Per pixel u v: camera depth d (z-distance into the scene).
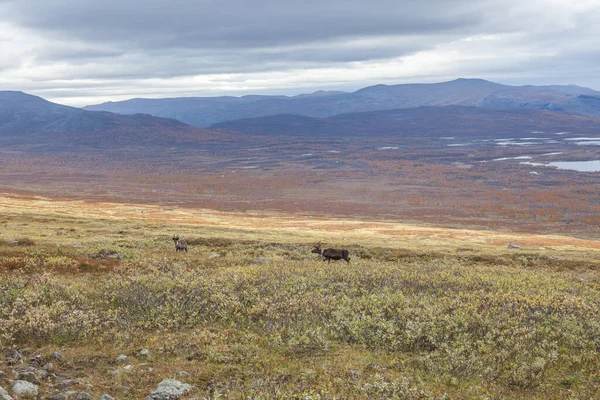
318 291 18.38
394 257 43.03
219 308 15.57
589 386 10.77
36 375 10.23
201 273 23.36
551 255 48.69
